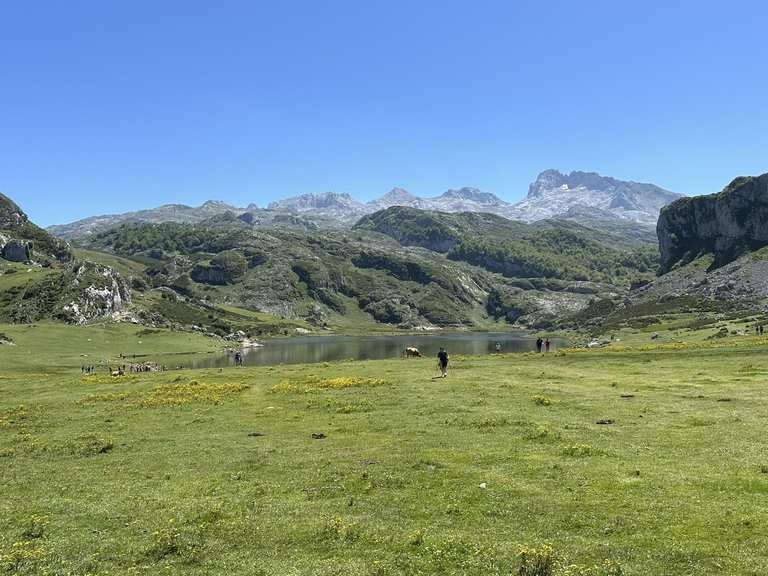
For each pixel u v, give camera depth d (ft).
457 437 102.68
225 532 65.62
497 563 53.78
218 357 620.90
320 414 134.51
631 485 72.64
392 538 61.16
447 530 62.90
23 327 643.45
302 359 604.90
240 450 103.76
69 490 85.51
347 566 54.95
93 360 504.02
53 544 64.34
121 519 71.61
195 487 83.35
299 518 68.90
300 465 91.30
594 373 181.57
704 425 102.63
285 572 54.90
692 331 592.60
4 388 213.05
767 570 49.83
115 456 104.99
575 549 56.03
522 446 94.02
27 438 122.52
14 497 83.35
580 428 104.22
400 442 101.60
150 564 58.65
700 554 53.42
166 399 166.09
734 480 72.13
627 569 51.47
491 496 72.08
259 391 177.47
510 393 145.18
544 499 69.82
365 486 79.00
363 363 254.47
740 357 194.80
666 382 154.51
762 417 105.29
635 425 105.09
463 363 236.63
